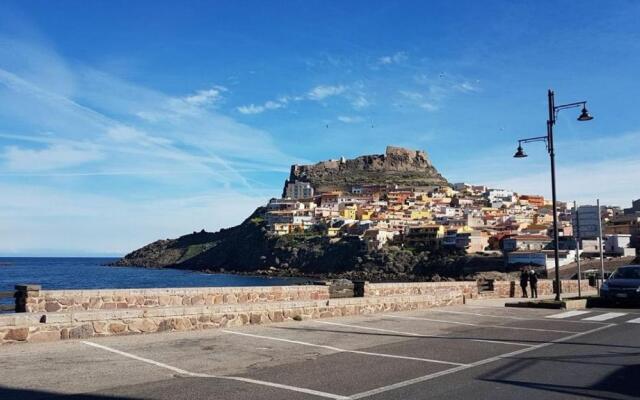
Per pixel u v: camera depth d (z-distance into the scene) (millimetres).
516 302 23281
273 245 160500
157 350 10648
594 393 7789
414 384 8234
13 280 91938
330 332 13945
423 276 126688
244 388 7859
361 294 23078
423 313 19297
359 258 138875
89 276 115625
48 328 11047
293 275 142375
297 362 9953
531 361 10227
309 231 166375
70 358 9609
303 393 7613
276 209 189625
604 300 23531
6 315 10562
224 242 186250
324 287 22562
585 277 51250
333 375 8836
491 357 10641
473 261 121812
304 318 16156
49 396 7223
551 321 17391
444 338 13344
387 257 136000
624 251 110750
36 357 9609
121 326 12086
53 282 87062
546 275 92938
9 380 8008
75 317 11398
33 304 15297
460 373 9078
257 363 9797
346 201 199000
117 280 100250
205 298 19141
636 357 10711
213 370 9117
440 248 138875
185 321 13211
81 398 7168
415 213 177750
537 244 125688
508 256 116250
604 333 14469
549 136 23156
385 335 13695
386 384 8219
